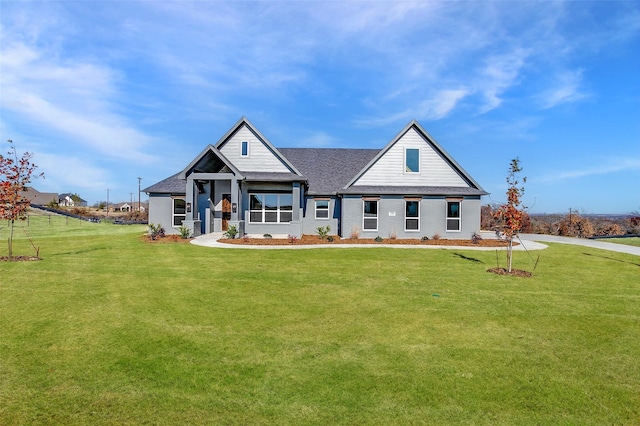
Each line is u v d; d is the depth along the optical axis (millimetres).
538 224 32656
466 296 8391
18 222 34656
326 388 4180
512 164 11320
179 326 6164
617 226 31312
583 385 4359
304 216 22938
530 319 6812
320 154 27016
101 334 5746
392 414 3684
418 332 6051
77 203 114625
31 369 4531
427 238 20406
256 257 13539
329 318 6699
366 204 21156
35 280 9445
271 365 4746
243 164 21609
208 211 22516
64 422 3471
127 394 3992
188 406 3775
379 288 9023
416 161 21844
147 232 24500
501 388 4250
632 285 9719
